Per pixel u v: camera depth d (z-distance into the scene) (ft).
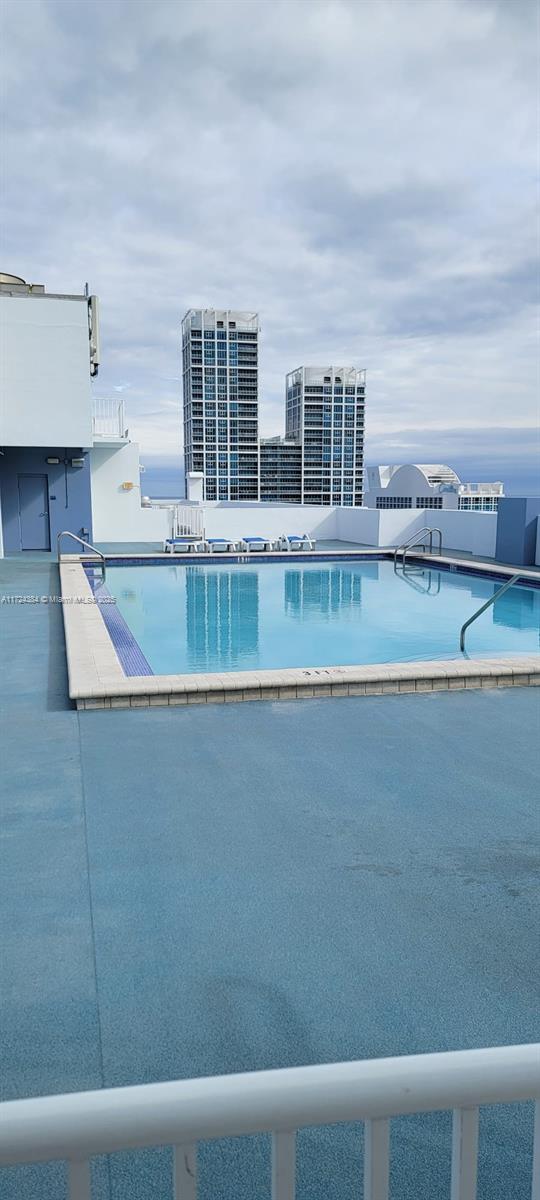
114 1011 6.72
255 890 8.96
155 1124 2.12
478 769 13.28
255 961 7.53
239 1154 5.24
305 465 520.01
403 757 13.87
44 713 16.38
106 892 8.87
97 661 19.75
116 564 51.93
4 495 55.26
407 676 18.63
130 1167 5.15
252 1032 6.43
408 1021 6.61
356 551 56.13
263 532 63.87
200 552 56.39
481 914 8.50
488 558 51.70
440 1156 5.21
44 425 51.78
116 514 64.03
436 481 339.57
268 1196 4.88
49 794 11.89
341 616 36.86
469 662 20.33
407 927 8.20
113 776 12.71
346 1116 2.22
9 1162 2.06
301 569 52.29
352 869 9.54
